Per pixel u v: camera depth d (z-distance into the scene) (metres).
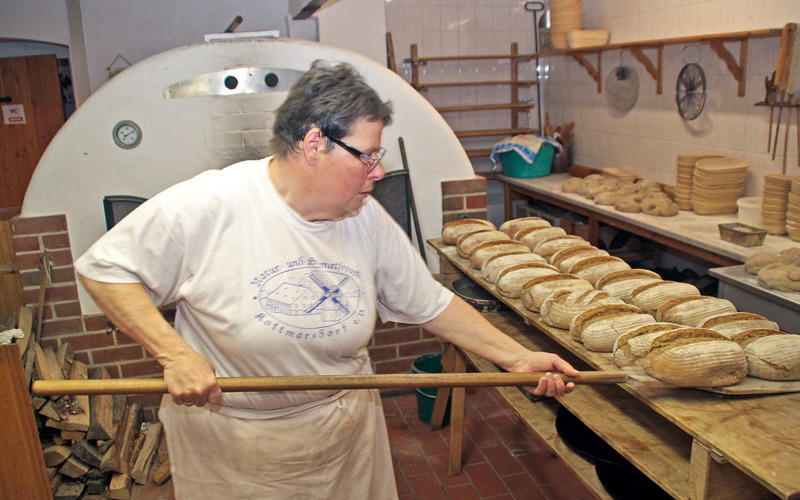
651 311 1.91
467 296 2.63
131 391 1.38
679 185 4.05
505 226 2.77
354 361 1.61
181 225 1.37
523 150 5.29
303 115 1.28
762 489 1.39
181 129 3.01
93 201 2.98
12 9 4.54
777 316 2.52
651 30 4.61
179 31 4.51
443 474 2.72
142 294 1.38
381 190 3.31
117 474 2.71
